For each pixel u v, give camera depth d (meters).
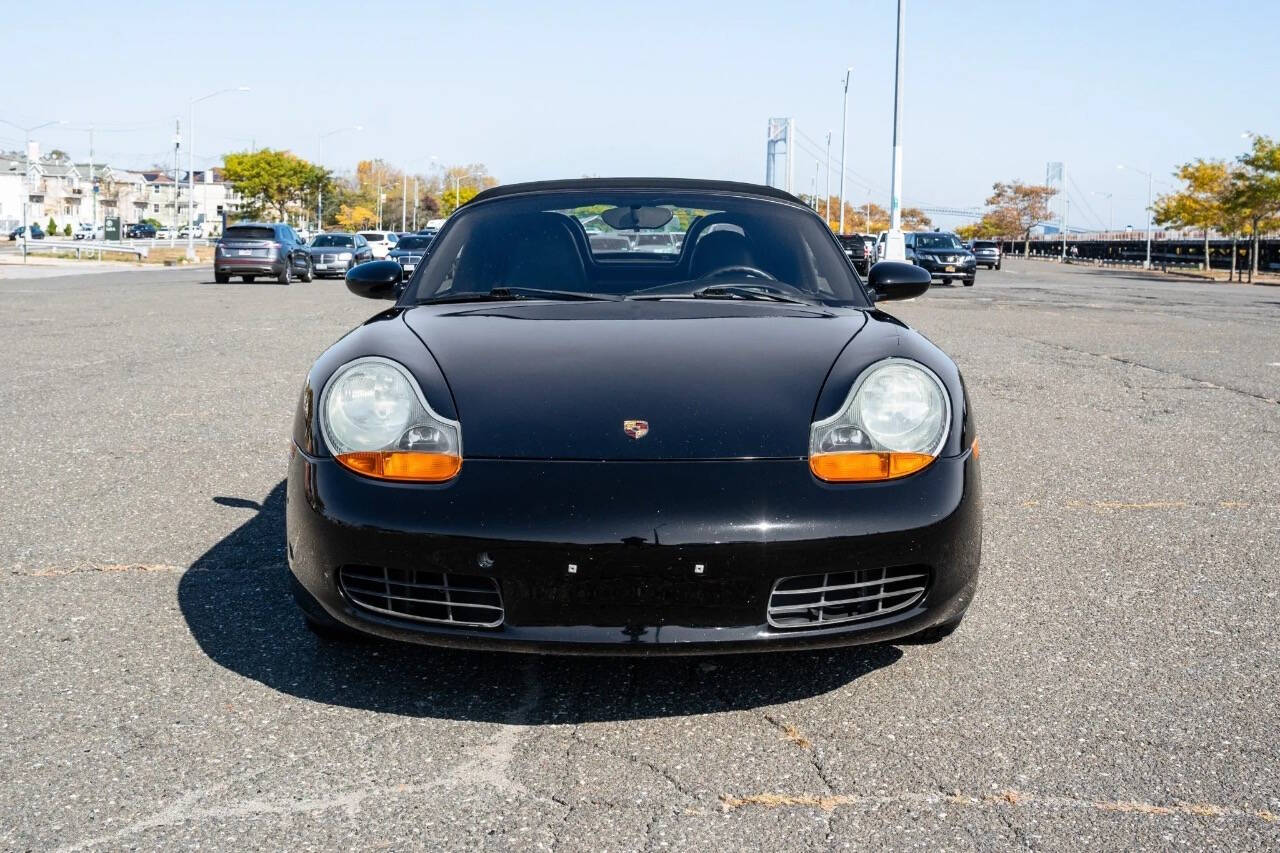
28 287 21.80
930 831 2.11
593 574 2.40
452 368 2.74
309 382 2.80
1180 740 2.50
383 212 128.62
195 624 3.19
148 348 10.23
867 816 2.17
